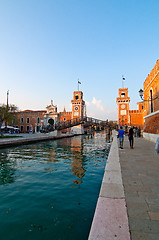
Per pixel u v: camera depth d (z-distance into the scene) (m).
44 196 5.11
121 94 55.19
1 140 19.38
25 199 4.89
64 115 58.47
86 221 3.70
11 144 18.67
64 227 3.48
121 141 11.64
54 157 12.23
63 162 10.41
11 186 6.05
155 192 3.80
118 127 38.97
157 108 14.52
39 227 3.48
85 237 3.14
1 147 17.00
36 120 58.12
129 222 2.60
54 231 3.34
